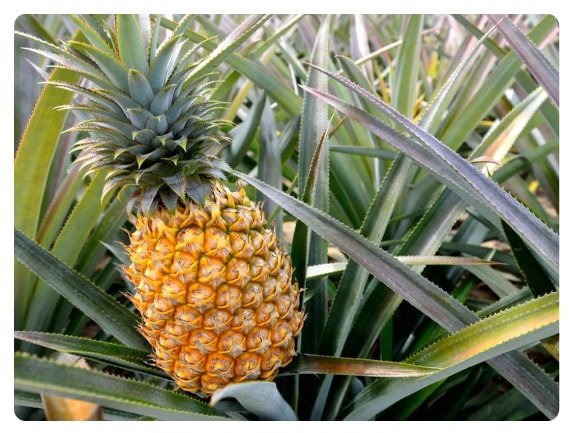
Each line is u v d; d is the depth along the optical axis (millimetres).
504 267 858
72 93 609
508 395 657
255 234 521
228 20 1054
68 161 785
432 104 637
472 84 881
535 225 488
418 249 655
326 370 531
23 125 766
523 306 469
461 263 597
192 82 514
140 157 490
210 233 497
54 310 749
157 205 511
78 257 761
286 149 847
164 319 511
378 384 562
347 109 540
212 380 528
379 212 621
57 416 444
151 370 565
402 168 626
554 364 726
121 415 562
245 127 832
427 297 536
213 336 502
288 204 547
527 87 854
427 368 483
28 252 578
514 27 583
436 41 1598
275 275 526
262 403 509
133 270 536
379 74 1131
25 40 766
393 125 850
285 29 833
